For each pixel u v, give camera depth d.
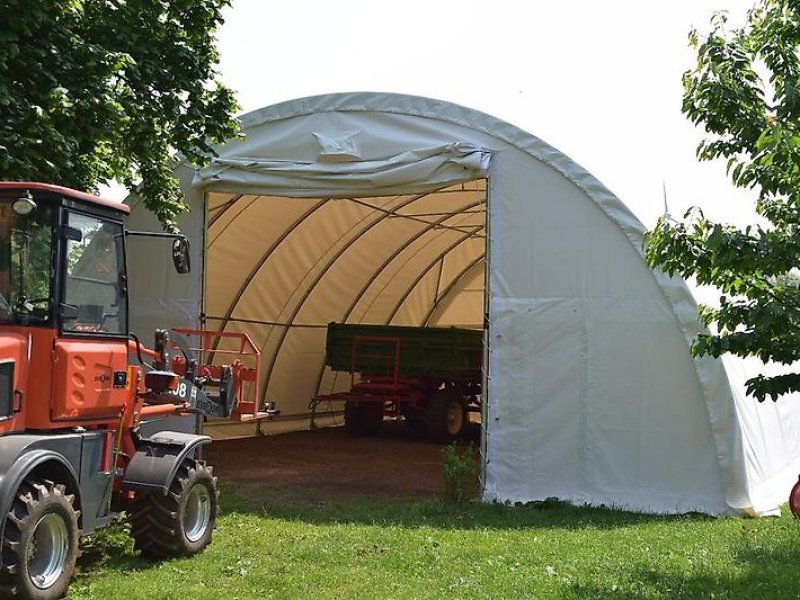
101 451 7.12
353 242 17.44
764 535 8.92
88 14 10.49
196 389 9.38
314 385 19.66
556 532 9.18
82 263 6.94
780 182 7.72
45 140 8.91
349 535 8.80
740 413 10.62
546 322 11.10
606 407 10.85
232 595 6.56
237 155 12.48
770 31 8.26
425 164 11.47
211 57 11.62
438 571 7.38
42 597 5.99
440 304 23.27
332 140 11.95
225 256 15.19
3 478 5.79
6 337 6.30
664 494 10.57
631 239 10.79
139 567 7.34
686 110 8.42
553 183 11.14
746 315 7.75
